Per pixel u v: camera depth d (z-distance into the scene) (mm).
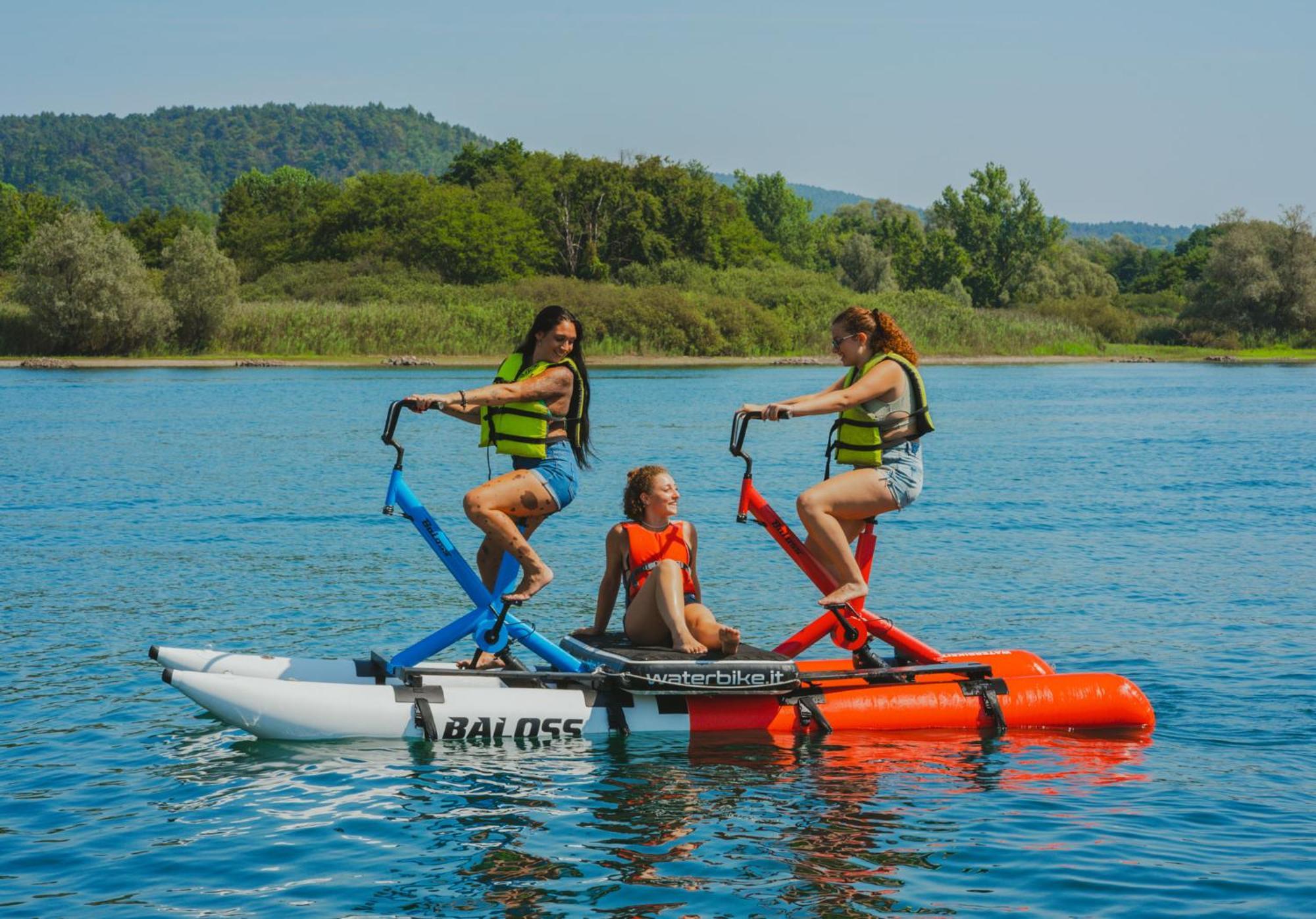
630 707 6988
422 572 12133
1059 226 120062
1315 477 20484
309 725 6754
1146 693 8000
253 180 165000
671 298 67562
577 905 4840
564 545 13711
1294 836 5555
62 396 37625
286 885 5023
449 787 6109
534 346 7082
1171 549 13641
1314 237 83000
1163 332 85938
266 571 12109
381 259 85250
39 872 5148
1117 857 5305
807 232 133125
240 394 38688
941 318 75688
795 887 5004
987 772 6438
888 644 8078
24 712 7410
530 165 104688
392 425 6730
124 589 11211
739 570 12445
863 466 7020
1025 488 19062
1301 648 9102
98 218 112000
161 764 6461
